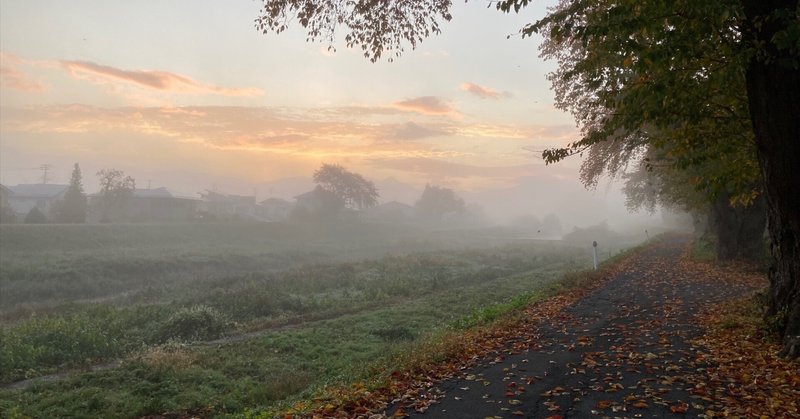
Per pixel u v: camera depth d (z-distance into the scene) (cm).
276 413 723
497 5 732
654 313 1156
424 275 3581
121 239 5616
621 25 677
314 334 1672
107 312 2138
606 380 672
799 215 728
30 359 1445
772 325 798
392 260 4400
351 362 1289
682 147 988
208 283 3350
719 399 578
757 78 718
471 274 3428
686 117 862
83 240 5194
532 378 699
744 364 699
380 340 1586
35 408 1038
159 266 4244
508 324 1105
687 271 2000
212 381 1200
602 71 895
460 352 873
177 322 1834
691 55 714
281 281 3219
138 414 1012
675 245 3788
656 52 678
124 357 1528
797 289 759
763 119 722
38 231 5022
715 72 723
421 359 823
